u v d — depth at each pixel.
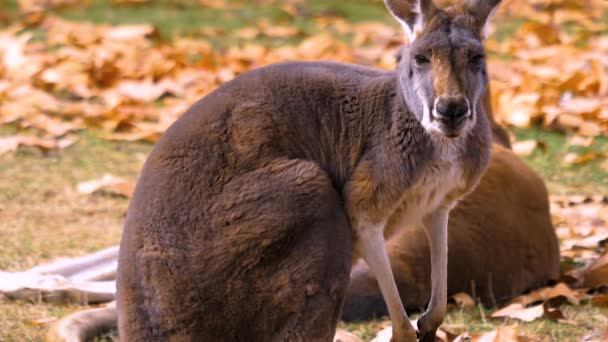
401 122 8.03
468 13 7.99
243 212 7.56
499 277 10.30
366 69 8.55
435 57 7.76
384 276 8.07
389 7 8.20
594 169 14.52
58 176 13.84
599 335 9.13
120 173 14.09
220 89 8.12
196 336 7.54
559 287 10.17
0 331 9.18
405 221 8.34
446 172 8.13
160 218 7.60
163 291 7.50
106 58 17.70
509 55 19.66
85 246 11.44
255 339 7.62
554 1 23.25
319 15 22.84
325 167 8.13
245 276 7.54
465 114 7.61
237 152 7.73
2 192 13.06
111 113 15.84
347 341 8.82
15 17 21.67
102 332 9.09
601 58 18.62
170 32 21.08
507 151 10.99
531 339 8.96
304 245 7.55
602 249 11.73
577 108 15.96
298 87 8.14
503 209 10.41
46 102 16.36
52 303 9.96
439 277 8.56
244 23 22.16
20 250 11.23
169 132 7.95
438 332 9.10
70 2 22.61
